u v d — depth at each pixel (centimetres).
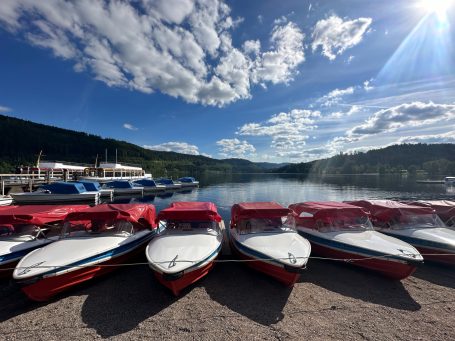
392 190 4466
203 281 759
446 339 510
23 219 785
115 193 3641
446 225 1009
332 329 538
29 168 4294
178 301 647
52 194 2502
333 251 852
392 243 794
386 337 514
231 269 844
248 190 4600
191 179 5812
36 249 707
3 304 631
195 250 703
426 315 593
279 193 4009
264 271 731
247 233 853
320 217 920
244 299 659
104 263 722
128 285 729
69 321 563
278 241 781
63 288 644
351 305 632
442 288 725
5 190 3109
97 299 654
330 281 763
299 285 738
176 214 823
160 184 4756
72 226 800
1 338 509
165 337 512
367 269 802
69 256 664
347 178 9538
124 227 851
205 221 845
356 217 924
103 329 536
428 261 884
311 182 7062
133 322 561
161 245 729
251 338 509
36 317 577
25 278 575
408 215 959
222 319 572
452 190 4412
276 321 566
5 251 711
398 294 689
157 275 655
